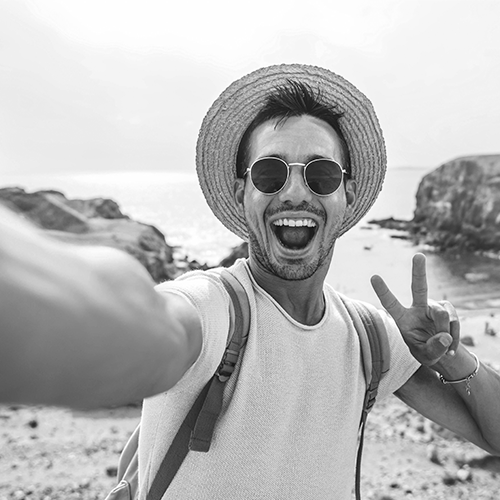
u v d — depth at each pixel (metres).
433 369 0.77
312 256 0.68
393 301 0.71
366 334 0.72
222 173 0.81
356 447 0.73
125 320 0.25
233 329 0.60
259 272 0.68
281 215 0.68
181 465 0.60
